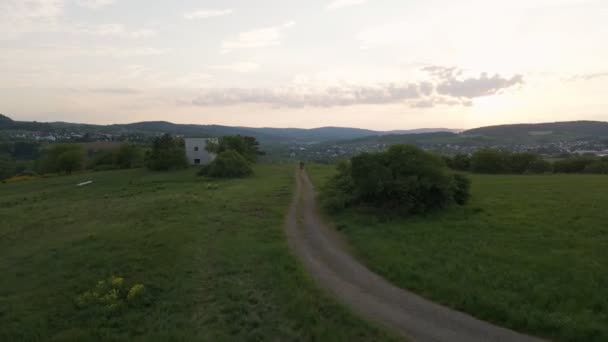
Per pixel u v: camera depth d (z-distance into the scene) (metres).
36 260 21.45
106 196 50.41
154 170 89.50
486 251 18.78
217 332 12.59
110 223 30.44
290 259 19.47
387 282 16.42
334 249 21.86
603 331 11.10
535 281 14.82
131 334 12.90
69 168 100.81
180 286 16.42
